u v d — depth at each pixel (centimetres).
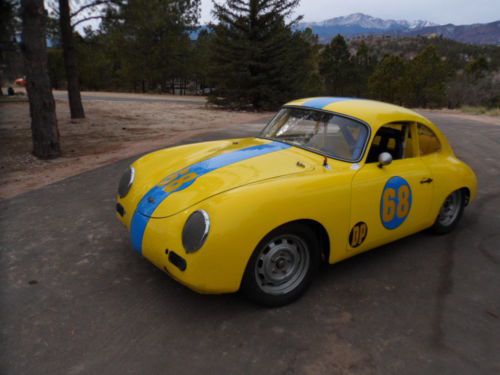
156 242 278
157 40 5050
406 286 341
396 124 375
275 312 295
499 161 884
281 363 244
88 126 1416
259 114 2284
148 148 932
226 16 2542
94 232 432
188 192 290
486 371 245
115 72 6075
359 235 334
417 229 404
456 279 357
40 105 827
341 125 362
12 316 282
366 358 252
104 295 311
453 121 1928
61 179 654
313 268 313
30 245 398
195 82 5884
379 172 343
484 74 5419
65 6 1487
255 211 262
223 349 254
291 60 2595
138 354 247
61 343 255
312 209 290
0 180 657
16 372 230
